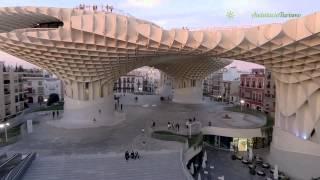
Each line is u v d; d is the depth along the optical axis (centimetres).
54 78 9419
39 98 8712
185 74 6084
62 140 2834
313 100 2622
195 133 3331
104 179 2042
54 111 4556
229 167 2948
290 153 2766
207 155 3369
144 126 3588
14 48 3023
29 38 2720
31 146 2600
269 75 5656
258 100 6150
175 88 6562
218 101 6944
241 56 2909
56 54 3055
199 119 4222
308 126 2683
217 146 3722
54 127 3459
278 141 2977
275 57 2598
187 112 4875
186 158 2534
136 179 2064
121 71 3822
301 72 2564
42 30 2727
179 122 3891
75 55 3045
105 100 3794
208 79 9488
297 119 2744
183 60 4781
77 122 3650
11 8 2681
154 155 2381
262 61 2856
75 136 3006
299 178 2673
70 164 2186
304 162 2659
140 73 12925
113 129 3378
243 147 3638
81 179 2027
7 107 5841
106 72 3538
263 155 3372
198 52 3012
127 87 11669
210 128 3712
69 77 3575
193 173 2652
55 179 2005
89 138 2928
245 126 3781
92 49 2872
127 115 4450
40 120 3938
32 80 8575
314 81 2516
